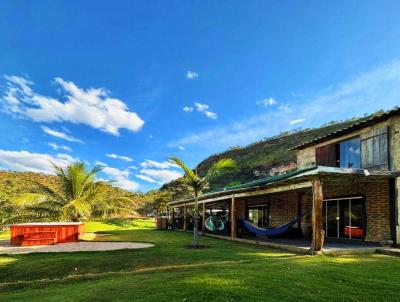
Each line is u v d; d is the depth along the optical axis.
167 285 5.49
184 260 8.62
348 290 5.12
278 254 9.61
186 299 4.70
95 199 21.16
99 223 28.80
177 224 22.86
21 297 5.51
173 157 12.08
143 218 37.00
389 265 7.29
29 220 19.98
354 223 13.12
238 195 14.44
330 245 10.82
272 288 5.21
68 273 7.62
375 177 10.55
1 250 11.22
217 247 11.55
